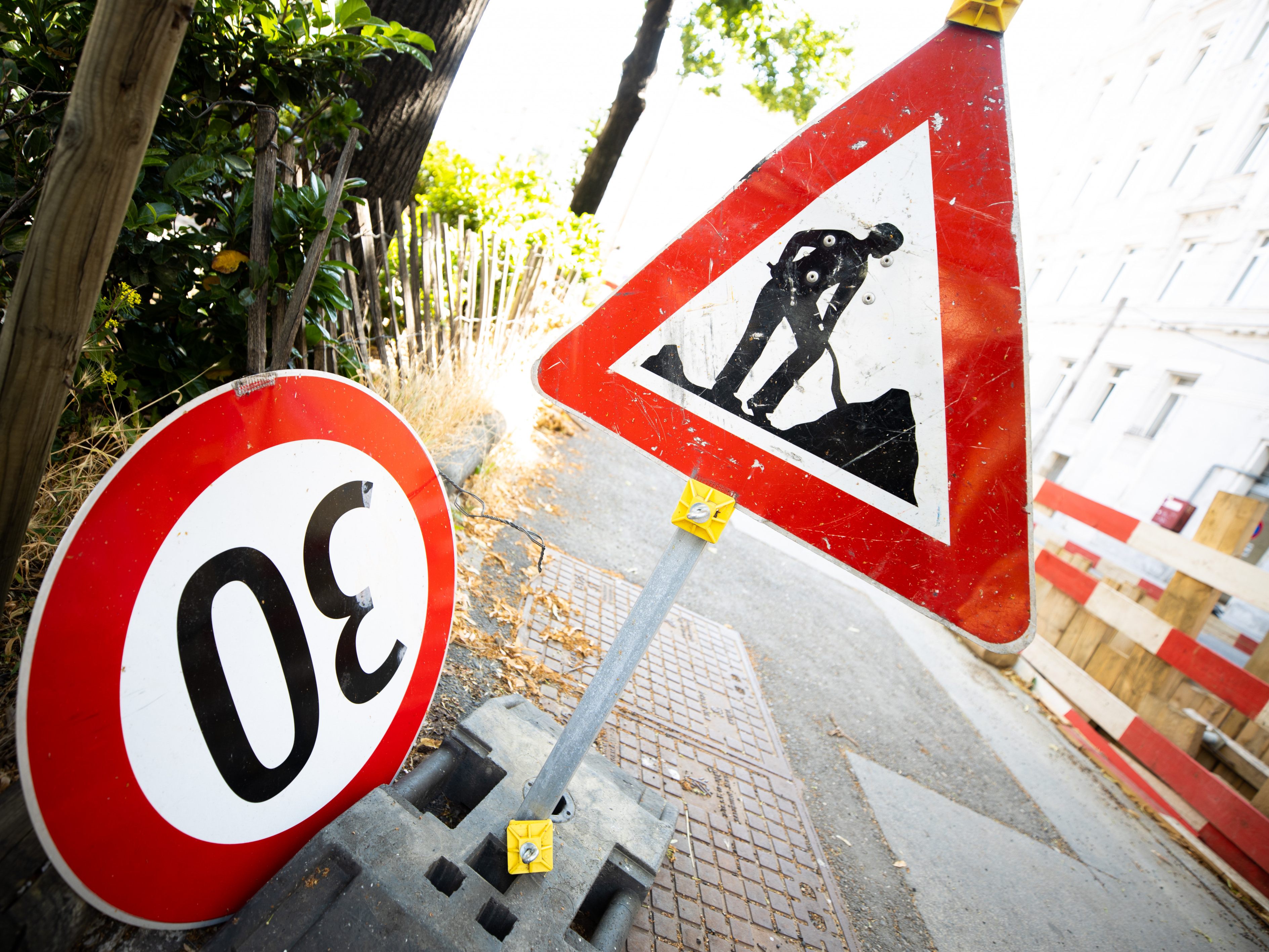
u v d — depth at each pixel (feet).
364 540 5.13
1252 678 15.81
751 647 14.79
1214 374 52.21
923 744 14.24
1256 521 17.54
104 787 3.47
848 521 4.27
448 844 4.92
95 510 3.31
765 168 4.24
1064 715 19.25
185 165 5.76
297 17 6.39
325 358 7.92
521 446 18.11
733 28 31.32
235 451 4.01
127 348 6.44
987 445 4.02
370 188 11.93
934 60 3.98
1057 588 22.97
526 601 11.38
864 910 8.57
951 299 4.01
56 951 3.80
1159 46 69.92
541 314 21.90
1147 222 64.13
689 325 4.39
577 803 6.06
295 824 4.79
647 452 4.51
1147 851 14.03
